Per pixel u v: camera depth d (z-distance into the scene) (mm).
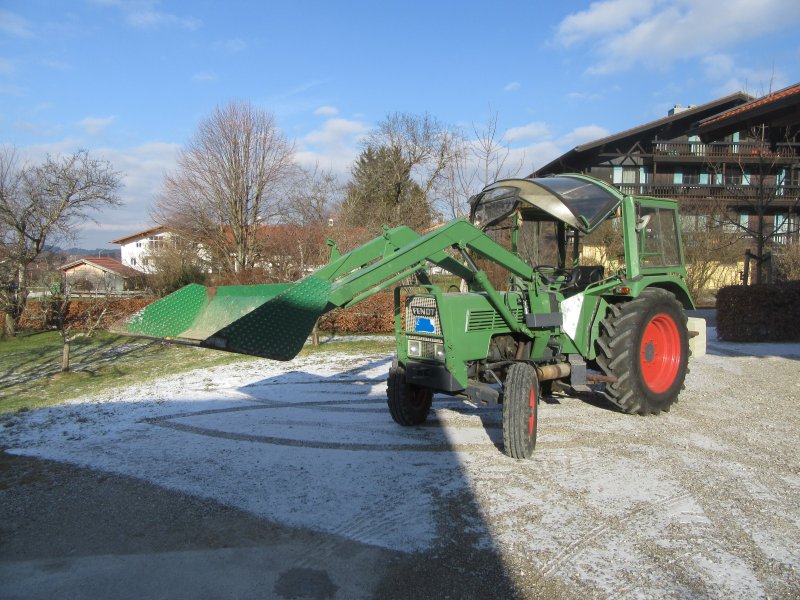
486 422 5906
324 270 4438
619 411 6215
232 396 7340
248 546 3479
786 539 3420
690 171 28172
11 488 4434
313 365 9484
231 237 24953
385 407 6617
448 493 4156
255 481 4465
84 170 16938
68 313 15922
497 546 3396
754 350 10188
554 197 5168
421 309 5145
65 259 19562
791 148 16281
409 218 26219
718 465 4602
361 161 34469
